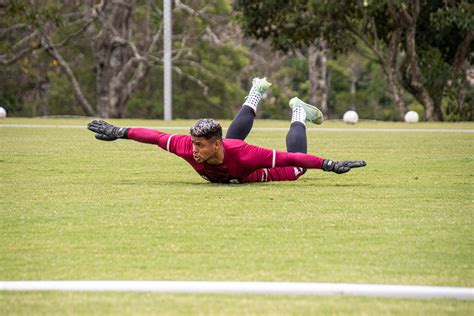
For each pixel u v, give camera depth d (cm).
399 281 1406
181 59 14375
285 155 2362
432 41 10369
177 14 14100
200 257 1577
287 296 1302
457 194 2358
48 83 15038
